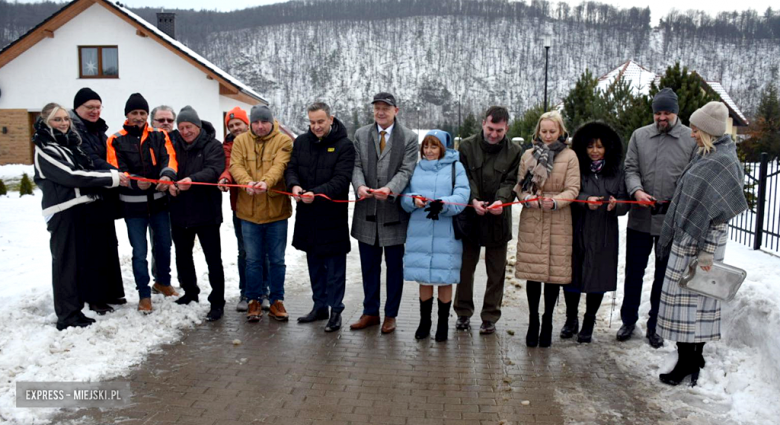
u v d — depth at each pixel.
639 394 4.10
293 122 131.38
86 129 5.32
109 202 5.45
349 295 6.98
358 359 4.77
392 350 5.00
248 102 24.02
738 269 3.91
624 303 5.19
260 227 5.64
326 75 151.25
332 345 5.11
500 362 4.72
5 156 22.03
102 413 3.74
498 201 5.00
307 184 5.40
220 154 5.70
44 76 21.50
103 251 5.47
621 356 4.83
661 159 4.95
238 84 22.03
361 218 5.42
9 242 8.59
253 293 5.72
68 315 4.96
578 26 166.50
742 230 7.25
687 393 4.09
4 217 10.89
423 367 4.61
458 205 4.95
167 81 21.11
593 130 4.94
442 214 5.00
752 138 28.00
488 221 5.22
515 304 6.52
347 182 5.32
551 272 4.89
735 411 3.76
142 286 5.58
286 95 143.25
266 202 5.56
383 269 8.46
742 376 4.09
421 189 5.16
